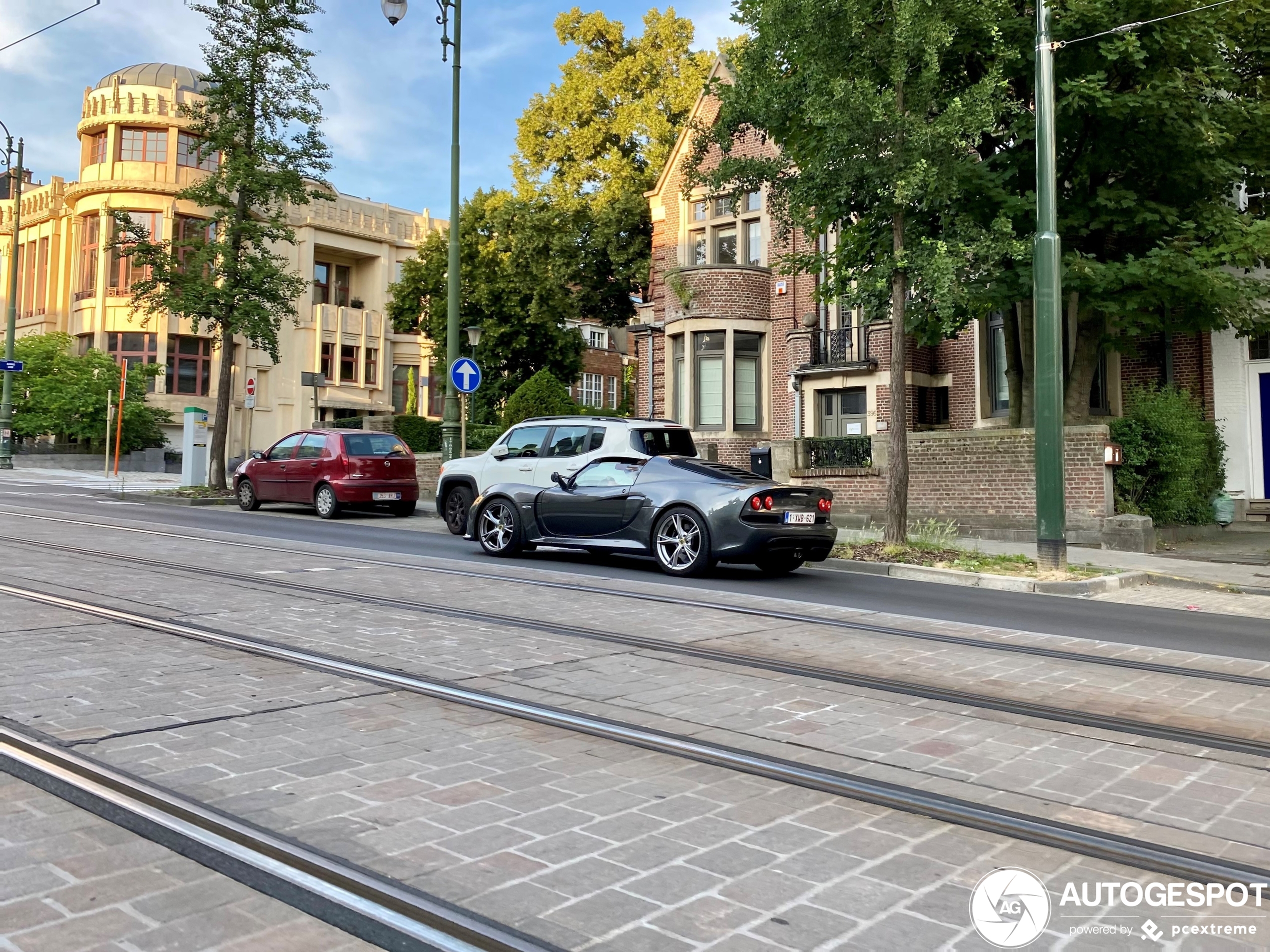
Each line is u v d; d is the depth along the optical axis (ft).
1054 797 13.03
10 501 65.26
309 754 13.98
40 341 134.62
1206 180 50.72
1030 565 40.42
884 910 9.53
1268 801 13.03
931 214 47.42
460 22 65.36
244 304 75.31
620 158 101.81
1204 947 9.01
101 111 142.41
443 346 118.93
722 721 16.37
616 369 197.98
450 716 16.29
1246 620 29.86
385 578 32.86
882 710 17.40
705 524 35.35
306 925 9.00
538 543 40.16
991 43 47.78
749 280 82.43
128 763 13.38
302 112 75.41
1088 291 50.49
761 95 43.98
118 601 26.23
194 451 87.66
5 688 17.29
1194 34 46.80
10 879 9.80
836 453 62.80
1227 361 61.36
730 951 8.63
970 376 71.31
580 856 10.62
